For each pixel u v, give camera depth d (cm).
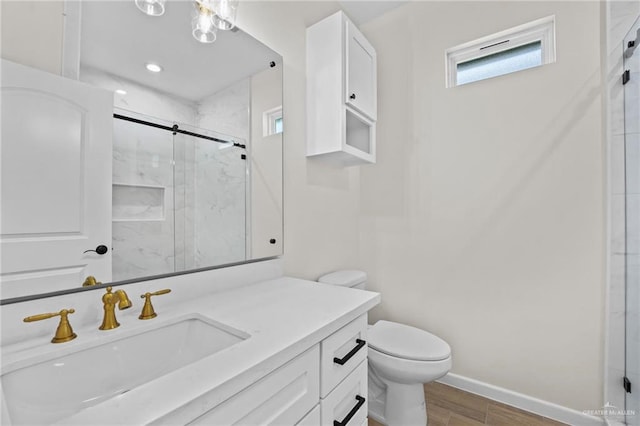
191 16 107
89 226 80
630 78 128
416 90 198
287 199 152
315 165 174
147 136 94
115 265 85
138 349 76
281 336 70
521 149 162
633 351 128
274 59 144
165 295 97
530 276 158
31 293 70
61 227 75
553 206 153
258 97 135
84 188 79
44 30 73
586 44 145
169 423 43
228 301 100
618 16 134
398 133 205
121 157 87
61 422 41
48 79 73
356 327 97
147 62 95
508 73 168
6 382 56
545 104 155
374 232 214
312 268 170
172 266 99
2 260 66
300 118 162
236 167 124
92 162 81
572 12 149
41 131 72
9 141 67
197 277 107
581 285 146
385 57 212
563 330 150
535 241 157
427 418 150
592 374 142
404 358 129
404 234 201
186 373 54
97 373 68
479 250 174
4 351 62
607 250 139
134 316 85
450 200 184
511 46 174
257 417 59
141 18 94
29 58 70
